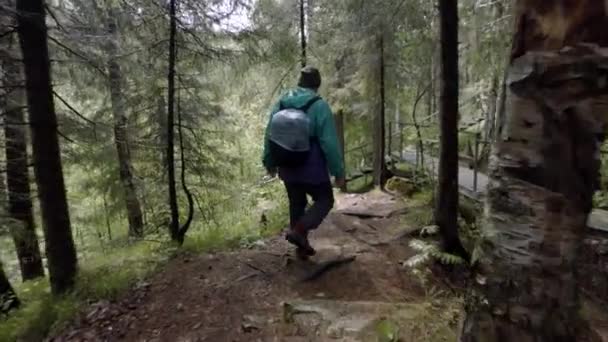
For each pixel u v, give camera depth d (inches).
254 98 390.3
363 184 407.2
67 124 273.3
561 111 60.3
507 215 66.4
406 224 224.2
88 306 148.8
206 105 265.1
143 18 224.4
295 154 153.6
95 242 410.9
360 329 118.5
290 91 164.1
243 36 247.6
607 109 58.1
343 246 194.4
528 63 62.0
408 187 307.1
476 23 323.3
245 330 123.6
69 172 350.3
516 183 65.0
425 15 269.4
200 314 135.2
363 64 318.3
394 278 159.8
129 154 336.2
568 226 62.7
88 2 252.2
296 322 125.0
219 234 227.0
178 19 210.1
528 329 65.2
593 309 128.1
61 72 271.1
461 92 432.8
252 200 383.6
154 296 149.6
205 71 249.9
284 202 334.3
